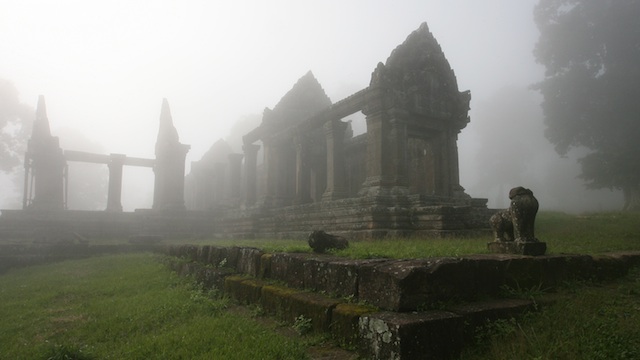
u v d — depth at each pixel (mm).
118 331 6527
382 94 15539
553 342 4000
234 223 23641
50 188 28188
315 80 26203
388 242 9961
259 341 4855
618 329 4289
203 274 9195
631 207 30641
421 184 19656
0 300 9812
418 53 16766
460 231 12242
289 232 18109
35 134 28281
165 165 29266
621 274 6656
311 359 4289
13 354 5879
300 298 5453
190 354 4855
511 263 5344
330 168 18844
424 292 4434
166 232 26312
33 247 17609
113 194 30578
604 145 33281
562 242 9133
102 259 16078
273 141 24234
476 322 4324
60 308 8469
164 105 30812
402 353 3707
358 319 4391
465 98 17438
